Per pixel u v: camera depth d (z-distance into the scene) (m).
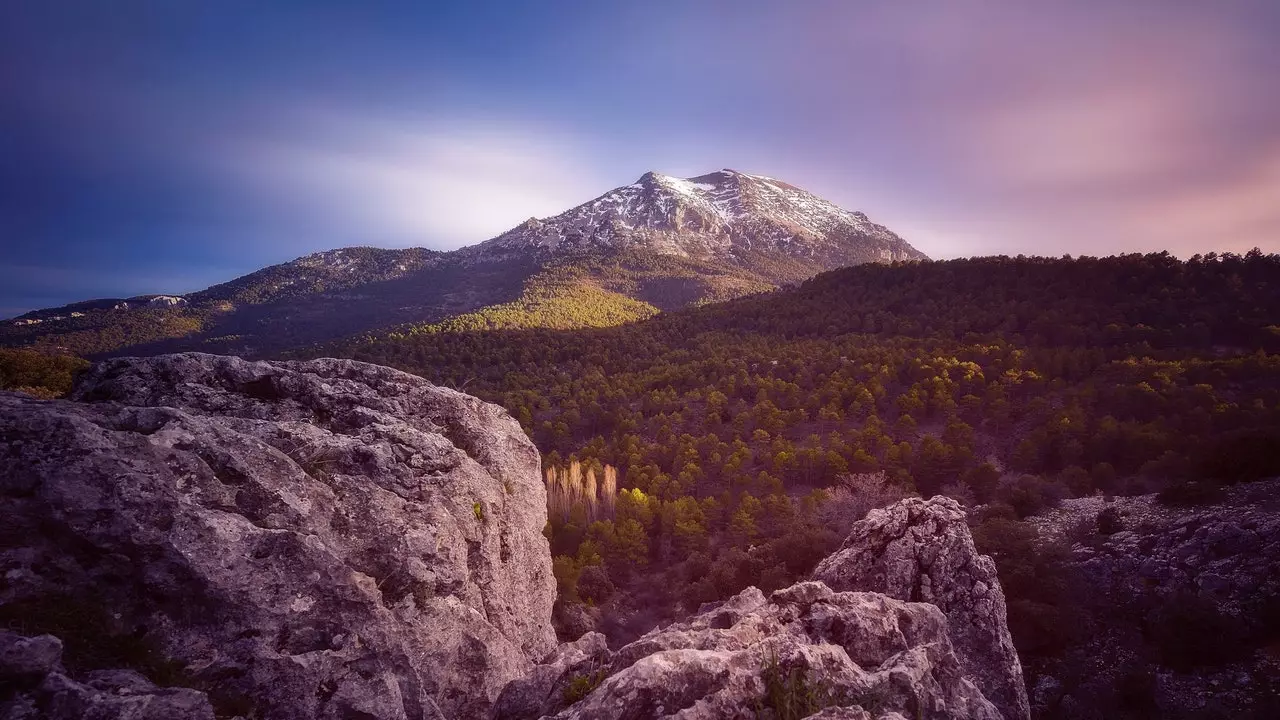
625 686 9.75
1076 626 35.84
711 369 146.00
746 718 9.56
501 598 17.17
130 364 14.97
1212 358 108.56
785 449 91.44
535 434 116.06
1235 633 31.42
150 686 9.05
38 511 9.76
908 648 12.73
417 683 12.60
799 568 55.03
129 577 10.21
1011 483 68.88
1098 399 93.56
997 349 125.12
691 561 61.44
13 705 7.88
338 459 14.48
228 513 11.33
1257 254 155.38
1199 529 38.84
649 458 97.94
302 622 11.34
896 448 82.31
